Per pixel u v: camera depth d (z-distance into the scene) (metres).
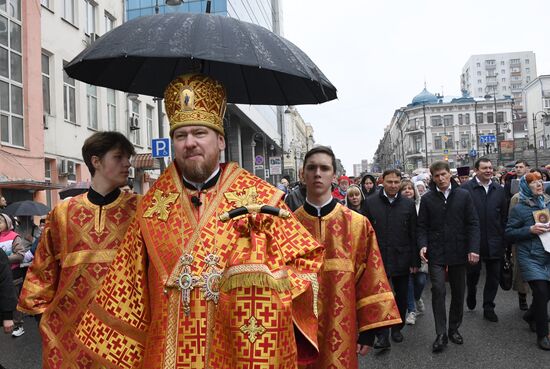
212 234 2.36
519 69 136.75
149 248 2.39
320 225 3.31
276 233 2.36
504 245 6.94
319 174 3.33
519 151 58.84
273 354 2.07
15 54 13.55
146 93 3.41
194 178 2.47
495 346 5.79
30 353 6.23
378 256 3.36
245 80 3.25
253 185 2.54
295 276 2.30
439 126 78.88
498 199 6.86
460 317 5.99
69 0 16.98
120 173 3.21
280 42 2.54
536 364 5.18
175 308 2.26
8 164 12.81
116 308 2.39
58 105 15.92
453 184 5.96
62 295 3.08
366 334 3.36
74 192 7.76
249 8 36.91
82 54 2.49
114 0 20.44
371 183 9.11
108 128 19.52
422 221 5.99
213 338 2.20
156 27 2.39
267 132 45.22
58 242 3.21
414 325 6.89
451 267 5.95
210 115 2.47
